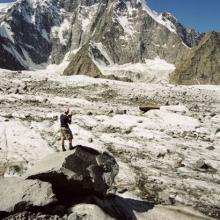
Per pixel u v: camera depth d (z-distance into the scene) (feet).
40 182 44.14
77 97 141.59
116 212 47.73
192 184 62.69
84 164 47.14
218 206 56.13
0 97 126.41
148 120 106.32
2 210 41.24
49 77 182.09
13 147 69.36
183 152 79.66
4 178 44.78
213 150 83.25
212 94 173.99
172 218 50.90
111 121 102.12
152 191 58.90
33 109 110.93
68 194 46.50
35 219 41.63
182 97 158.92
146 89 168.45
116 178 61.72
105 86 167.32
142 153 76.69
